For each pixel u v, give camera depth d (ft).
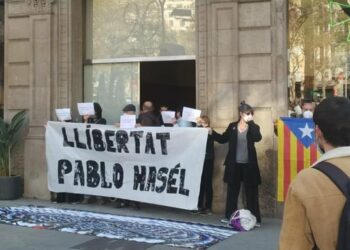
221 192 29.01
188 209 26.96
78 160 30.73
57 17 33.65
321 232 6.45
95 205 31.35
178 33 32.50
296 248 6.57
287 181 26.32
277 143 27.86
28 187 33.96
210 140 28.09
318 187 6.55
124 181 29.27
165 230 24.72
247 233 24.34
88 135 30.35
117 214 28.58
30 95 34.01
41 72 33.81
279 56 28.25
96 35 34.71
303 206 6.59
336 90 28.07
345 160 6.71
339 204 6.41
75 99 33.94
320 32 28.40
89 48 34.88
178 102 48.80
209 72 29.81
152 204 30.78
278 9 28.22
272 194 28.14
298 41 28.78
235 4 29.04
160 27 33.04
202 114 29.94
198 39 30.17
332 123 6.90
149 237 23.32
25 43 34.37
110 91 34.47
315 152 25.68
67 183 31.07
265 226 25.91
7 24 34.78
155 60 33.19
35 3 33.78
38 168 33.58
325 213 6.43
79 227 25.27
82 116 32.58
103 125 29.86
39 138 33.50
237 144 26.08
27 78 34.30
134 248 21.59
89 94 34.94
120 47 34.12
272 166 28.19
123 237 23.30
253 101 28.81
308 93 28.60
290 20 28.91
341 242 6.25
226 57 29.32
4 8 35.60
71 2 33.53
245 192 26.55
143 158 28.60
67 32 33.53
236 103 29.12
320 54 28.40
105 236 23.53
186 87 49.01
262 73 28.63
